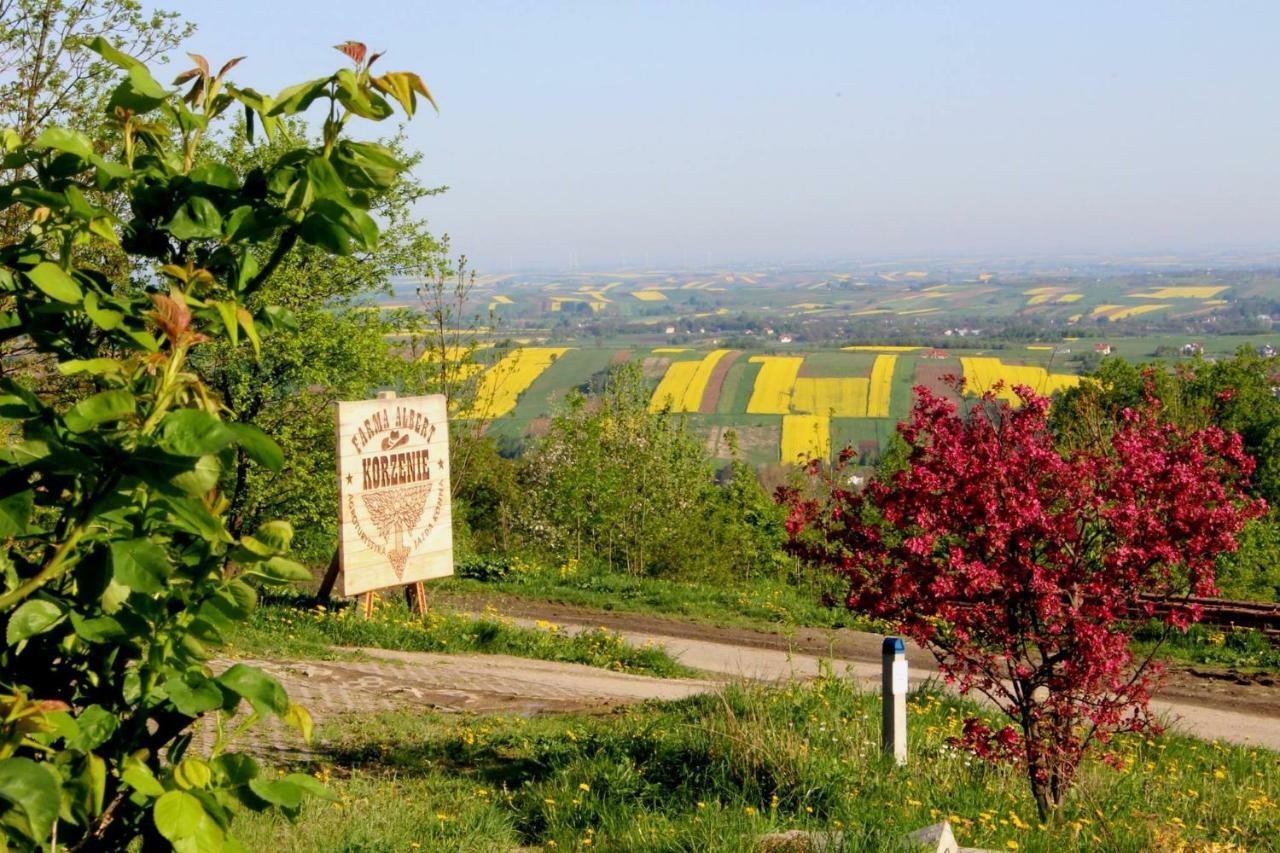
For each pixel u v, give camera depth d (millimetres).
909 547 8031
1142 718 12617
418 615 17875
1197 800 8898
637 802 7637
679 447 34062
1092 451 8602
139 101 2354
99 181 2344
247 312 2314
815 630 19328
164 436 1984
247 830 6391
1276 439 37031
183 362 2182
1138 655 16750
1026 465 8023
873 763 8398
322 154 2383
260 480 21047
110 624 2082
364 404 17094
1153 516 7863
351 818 6910
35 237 2410
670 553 29828
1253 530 25062
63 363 2092
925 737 9891
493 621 17844
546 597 21516
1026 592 8031
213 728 9789
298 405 21797
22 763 1730
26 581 2086
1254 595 25156
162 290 2395
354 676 13586
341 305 22141
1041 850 6859
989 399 8359
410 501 17641
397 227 22859
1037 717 8258
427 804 7707
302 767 8766
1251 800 8844
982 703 13016
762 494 34688
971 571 7789
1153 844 7219
